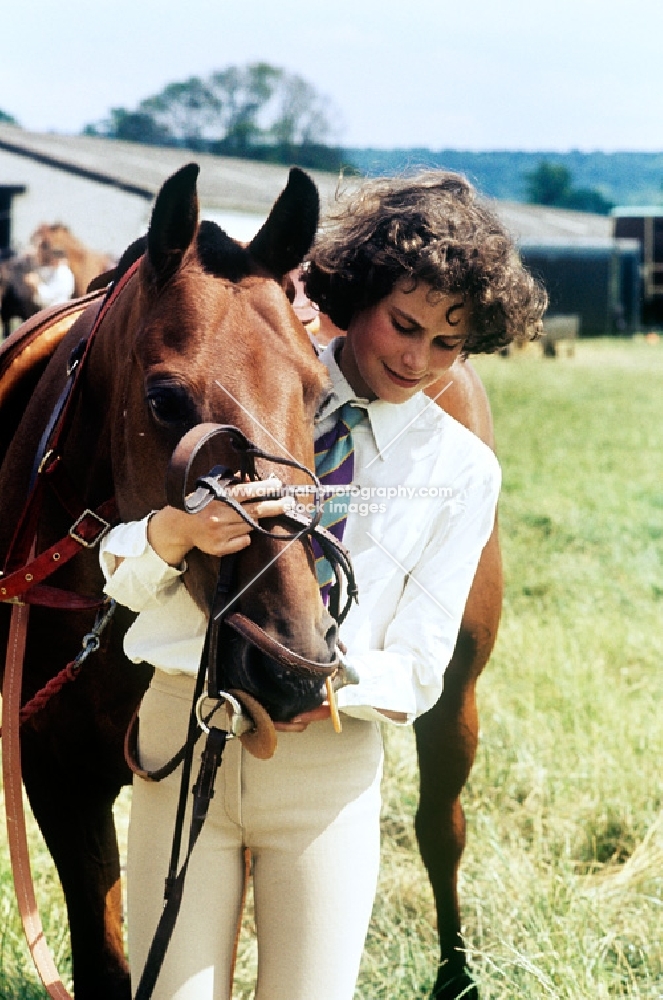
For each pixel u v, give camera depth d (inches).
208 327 71.9
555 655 186.2
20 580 90.9
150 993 69.9
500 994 110.7
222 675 69.9
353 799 76.7
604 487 345.7
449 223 75.4
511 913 118.4
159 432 73.2
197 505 66.7
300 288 99.7
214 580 71.8
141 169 918.4
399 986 112.1
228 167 1071.6
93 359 91.5
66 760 100.0
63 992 80.5
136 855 77.7
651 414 530.0
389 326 77.0
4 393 107.8
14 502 101.3
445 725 115.3
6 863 125.2
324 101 1760.6
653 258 1274.6
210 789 71.1
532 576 241.3
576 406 557.3
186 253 74.9
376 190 79.6
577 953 109.7
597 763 148.8
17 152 837.2
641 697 176.1
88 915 97.2
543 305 83.7
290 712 68.3
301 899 75.3
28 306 478.0
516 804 144.3
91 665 96.3
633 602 226.4
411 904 128.6
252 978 115.8
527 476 362.9
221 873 76.2
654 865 130.5
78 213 839.1
